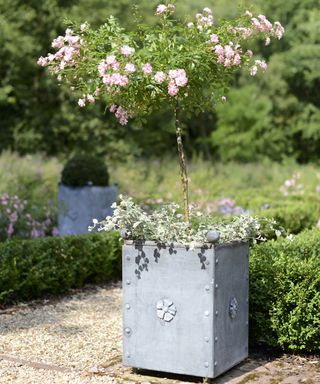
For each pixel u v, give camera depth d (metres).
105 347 5.13
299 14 22.02
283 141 22.38
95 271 7.85
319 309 4.76
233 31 4.79
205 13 4.91
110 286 7.79
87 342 5.27
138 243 4.38
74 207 10.42
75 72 4.81
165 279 4.31
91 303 6.79
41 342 5.25
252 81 22.11
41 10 18.56
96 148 19.06
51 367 4.61
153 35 4.72
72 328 5.70
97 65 4.64
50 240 7.21
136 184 15.29
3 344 5.18
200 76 4.69
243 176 17.56
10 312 6.30
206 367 4.21
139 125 5.07
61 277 7.25
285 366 4.65
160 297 4.33
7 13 18.23
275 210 9.81
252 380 4.34
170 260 4.29
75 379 4.36
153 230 4.41
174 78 4.36
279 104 22.00
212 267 4.18
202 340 4.22
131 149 19.20
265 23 4.82
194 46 4.64
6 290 6.65
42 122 18.94
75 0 18.70
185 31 4.74
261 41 21.94
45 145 19.03
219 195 14.96
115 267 8.24
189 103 5.02
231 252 4.40
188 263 4.24
